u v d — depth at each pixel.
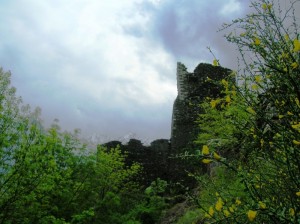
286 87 2.31
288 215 1.75
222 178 3.63
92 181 14.48
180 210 13.05
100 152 15.47
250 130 2.42
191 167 18.94
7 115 8.61
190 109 21.56
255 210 1.71
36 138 8.84
